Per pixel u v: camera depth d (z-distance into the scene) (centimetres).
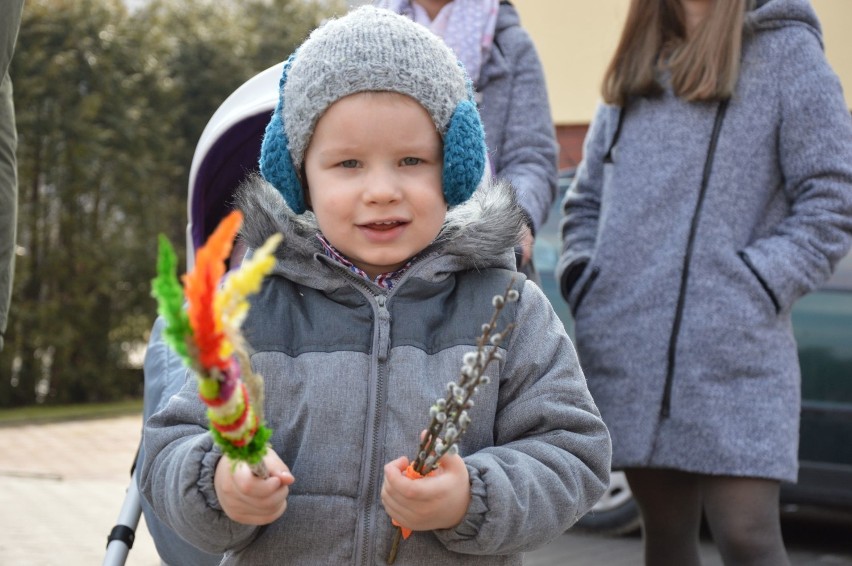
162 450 247
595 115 450
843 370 635
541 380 256
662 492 412
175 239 1562
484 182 280
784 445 380
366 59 241
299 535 243
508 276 267
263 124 348
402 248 249
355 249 249
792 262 381
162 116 1478
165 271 167
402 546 244
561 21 1112
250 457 192
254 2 1975
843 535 718
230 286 170
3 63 395
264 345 250
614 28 1057
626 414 395
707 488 392
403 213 246
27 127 1334
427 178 249
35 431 1163
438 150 251
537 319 262
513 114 425
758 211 392
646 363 393
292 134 252
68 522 727
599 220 427
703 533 699
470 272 268
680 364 388
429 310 257
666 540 418
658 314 393
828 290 643
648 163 402
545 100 434
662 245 396
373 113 242
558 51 1116
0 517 731
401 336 253
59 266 1372
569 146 1111
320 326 253
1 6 386
